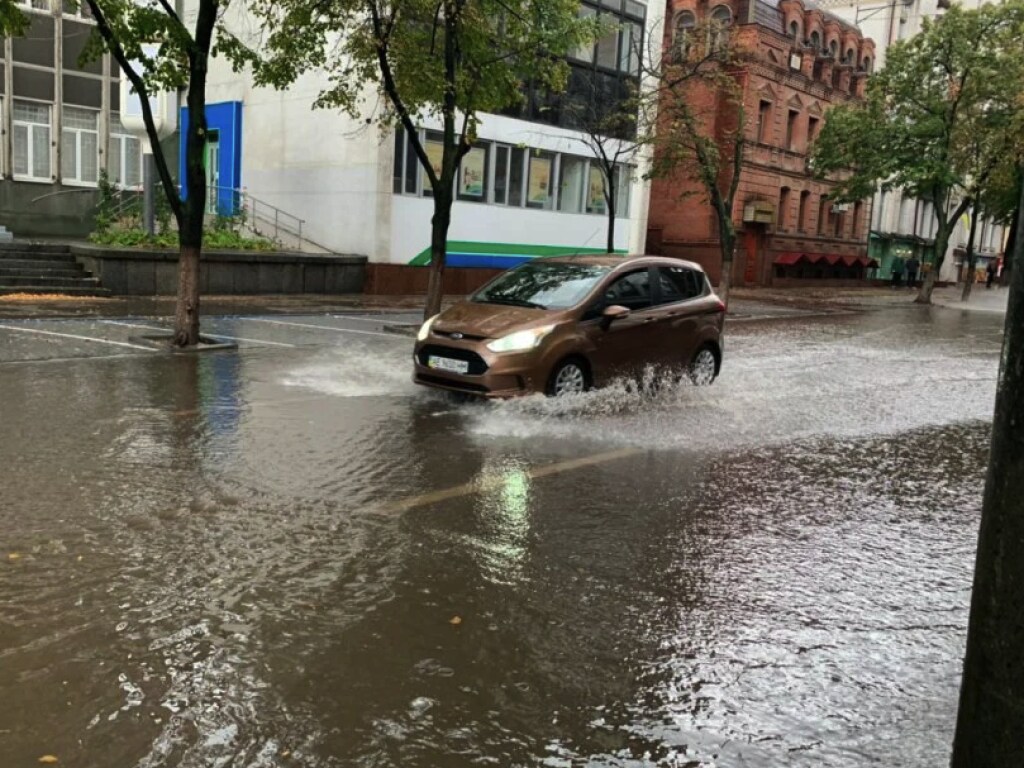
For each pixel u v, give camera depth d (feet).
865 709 11.05
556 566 15.53
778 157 127.34
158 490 18.75
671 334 33.73
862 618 13.83
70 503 17.69
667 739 10.21
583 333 30.04
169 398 28.86
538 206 91.66
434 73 44.37
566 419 28.40
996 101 97.40
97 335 42.09
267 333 47.50
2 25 35.01
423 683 11.23
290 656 11.76
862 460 25.07
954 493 21.89
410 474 21.11
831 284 144.25
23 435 23.12
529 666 11.81
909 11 158.10
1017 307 6.20
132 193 85.92
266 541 16.01
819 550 17.03
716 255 120.16
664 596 14.40
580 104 87.45
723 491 21.02
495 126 85.56
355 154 77.56
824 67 134.10
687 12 121.29
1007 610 6.25
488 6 47.29
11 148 88.84
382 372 36.01
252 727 10.09
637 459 23.79
